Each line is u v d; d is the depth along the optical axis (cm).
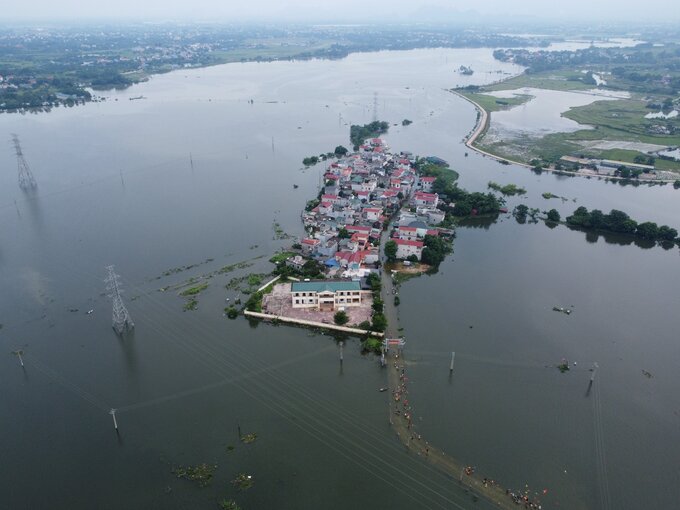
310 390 14688
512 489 11756
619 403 14350
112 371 15375
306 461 12419
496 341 16825
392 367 15600
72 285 19925
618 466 12412
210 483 11856
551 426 13512
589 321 18050
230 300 18938
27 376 15125
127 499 11500
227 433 13212
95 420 13612
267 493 11612
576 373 15462
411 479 11975
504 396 14525
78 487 11800
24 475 12100
